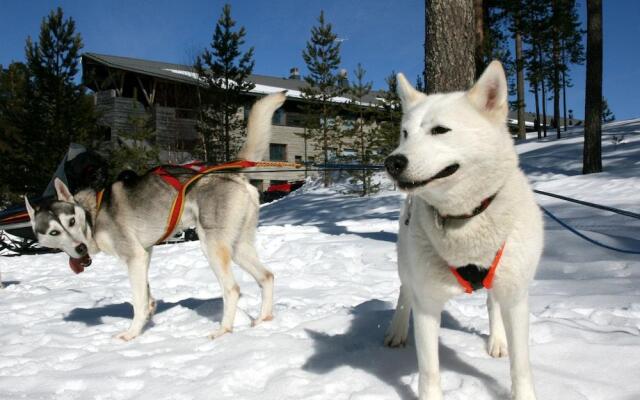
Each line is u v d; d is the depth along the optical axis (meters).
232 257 4.16
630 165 12.18
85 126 20.33
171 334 3.90
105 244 4.27
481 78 2.26
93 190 4.48
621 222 6.64
